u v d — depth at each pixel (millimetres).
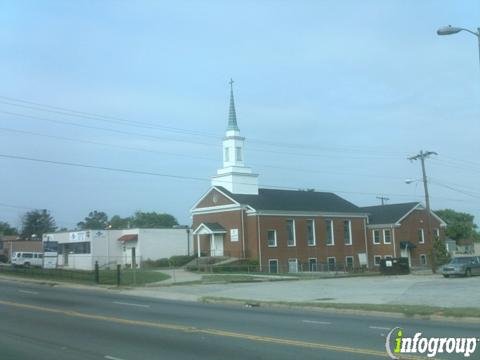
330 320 17500
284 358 10812
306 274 48094
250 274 46188
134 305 23078
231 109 64000
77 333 14586
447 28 21438
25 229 114250
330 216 63844
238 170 61969
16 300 24719
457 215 110188
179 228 65500
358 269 59156
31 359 11062
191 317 18422
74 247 65000
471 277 41781
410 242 68188
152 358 11078
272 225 58062
